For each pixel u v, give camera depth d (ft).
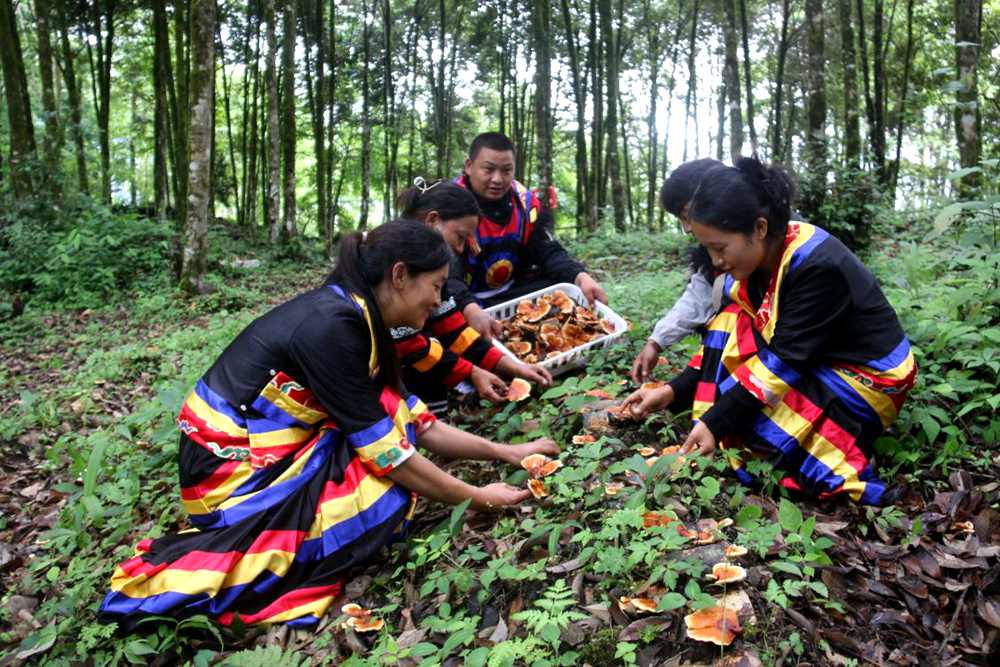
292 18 48.57
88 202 40.29
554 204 15.08
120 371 20.38
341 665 7.36
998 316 12.46
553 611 6.91
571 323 13.28
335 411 8.59
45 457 14.64
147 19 61.36
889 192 37.52
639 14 65.72
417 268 8.68
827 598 7.46
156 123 53.31
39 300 34.14
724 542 7.86
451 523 8.36
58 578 9.96
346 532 8.61
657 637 6.98
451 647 6.97
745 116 85.35
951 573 7.93
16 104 42.04
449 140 64.80
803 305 9.01
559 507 9.05
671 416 10.85
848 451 9.05
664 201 10.36
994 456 9.83
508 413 11.71
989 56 40.50
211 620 8.24
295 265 45.47
